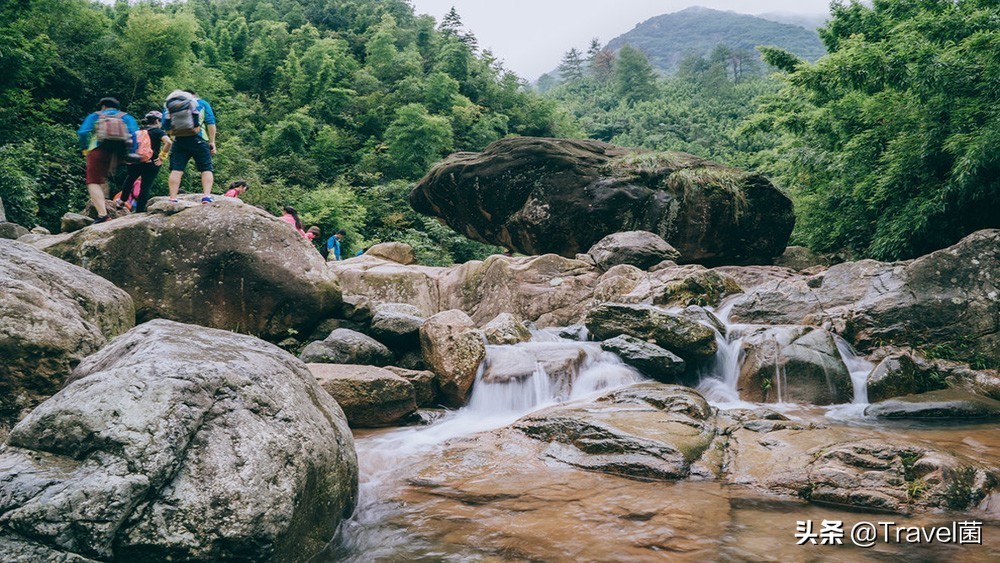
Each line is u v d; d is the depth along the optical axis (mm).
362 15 66688
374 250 13125
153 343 3035
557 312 9812
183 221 7605
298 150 34969
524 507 3557
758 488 3863
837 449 4094
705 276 9031
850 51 10555
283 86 43938
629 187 12977
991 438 4672
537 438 4805
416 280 10984
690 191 12523
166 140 9047
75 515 2219
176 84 24859
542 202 13305
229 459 2604
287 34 52562
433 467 4371
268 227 7824
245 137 34406
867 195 12398
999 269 7066
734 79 142500
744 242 12703
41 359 3725
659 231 12648
